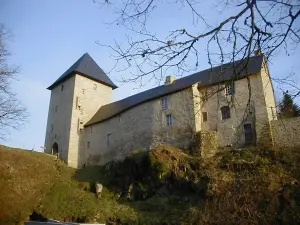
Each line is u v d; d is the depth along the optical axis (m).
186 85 26.16
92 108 37.19
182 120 25.06
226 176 18.33
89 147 33.75
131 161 23.92
